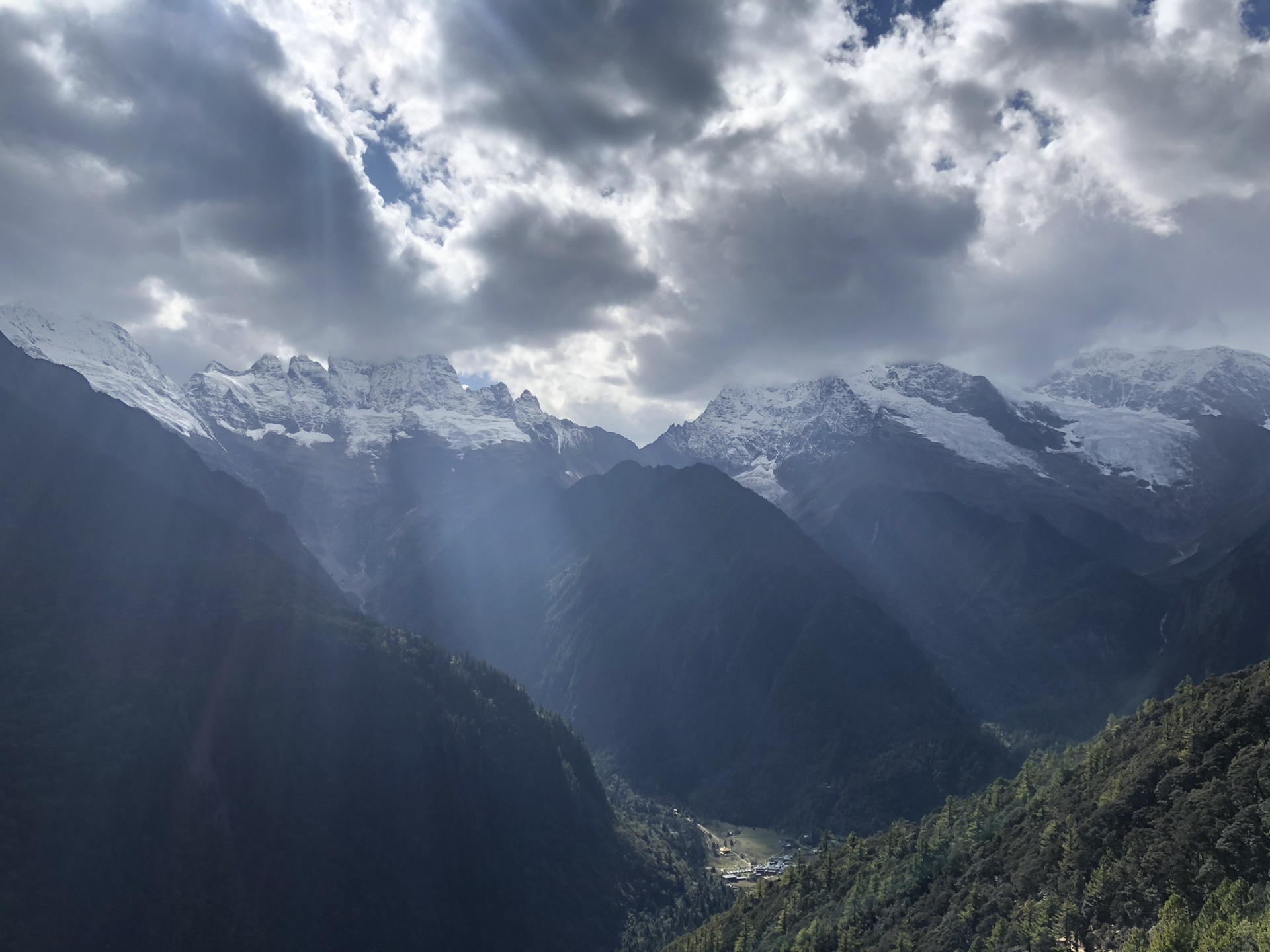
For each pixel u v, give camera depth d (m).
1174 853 151.25
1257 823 146.00
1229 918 133.50
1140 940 140.62
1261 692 171.12
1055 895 163.75
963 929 175.38
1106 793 177.62
